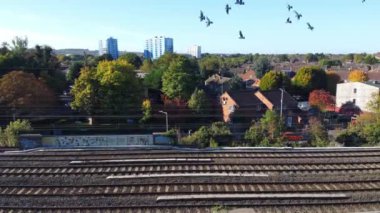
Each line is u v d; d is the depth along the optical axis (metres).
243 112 41.50
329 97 48.88
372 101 37.50
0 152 21.14
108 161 18.33
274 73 57.03
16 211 13.44
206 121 41.53
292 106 43.31
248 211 13.52
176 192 14.73
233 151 20.28
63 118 40.41
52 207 13.64
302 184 15.78
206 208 13.76
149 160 18.41
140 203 14.06
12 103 37.59
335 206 14.08
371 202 14.34
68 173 16.75
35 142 24.48
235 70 90.69
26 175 16.61
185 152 20.02
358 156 19.36
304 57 156.75
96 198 14.32
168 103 41.00
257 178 16.34
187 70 45.47
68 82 56.28
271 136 29.75
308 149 20.64
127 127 38.31
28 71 49.25
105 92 39.00
